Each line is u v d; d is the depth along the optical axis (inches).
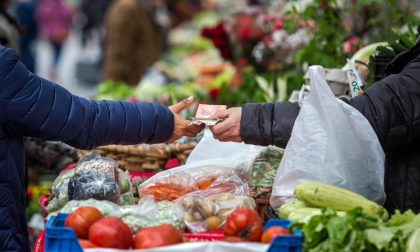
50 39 724.0
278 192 132.1
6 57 126.0
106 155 179.6
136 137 137.9
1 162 127.7
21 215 132.6
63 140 132.2
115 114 135.9
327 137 129.7
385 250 108.7
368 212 120.4
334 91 162.1
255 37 285.7
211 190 139.1
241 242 108.5
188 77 412.2
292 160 131.3
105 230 108.0
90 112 134.0
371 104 132.2
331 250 108.0
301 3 258.1
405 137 132.3
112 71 405.7
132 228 114.0
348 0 239.0
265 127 137.1
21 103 126.5
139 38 407.5
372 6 229.6
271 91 244.5
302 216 119.2
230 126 138.5
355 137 129.7
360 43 214.7
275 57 273.1
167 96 288.7
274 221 114.2
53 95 130.0
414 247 110.0
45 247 106.8
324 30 220.4
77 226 110.7
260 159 149.5
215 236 115.9
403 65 141.9
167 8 530.9
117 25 401.7
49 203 144.6
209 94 283.1
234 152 158.9
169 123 140.0
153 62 415.8
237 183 141.9
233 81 297.9
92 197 127.0
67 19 730.2
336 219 110.0
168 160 183.6
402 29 222.5
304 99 133.7
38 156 202.8
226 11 561.3
